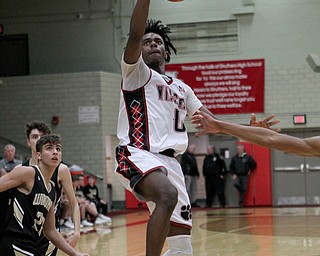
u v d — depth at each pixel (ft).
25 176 19.17
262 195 76.02
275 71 74.84
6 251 19.19
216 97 76.18
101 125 72.54
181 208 17.76
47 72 78.33
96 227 55.83
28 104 74.23
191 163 75.46
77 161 73.20
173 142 16.98
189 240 18.10
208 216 64.39
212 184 75.97
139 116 16.83
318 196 75.41
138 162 15.89
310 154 10.19
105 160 73.20
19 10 79.00
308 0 73.82
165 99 17.15
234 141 77.00
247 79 75.36
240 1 75.15
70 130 73.36
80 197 57.47
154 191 14.99
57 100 73.61
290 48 74.49
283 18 74.49
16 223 19.17
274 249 38.06
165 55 18.94
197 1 76.13
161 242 14.44
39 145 19.54
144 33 17.44
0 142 74.43
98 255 36.96
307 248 38.11
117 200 76.38
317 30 73.77
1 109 74.90
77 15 77.61
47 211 19.60
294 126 74.54
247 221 57.82
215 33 76.02
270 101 75.15
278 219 58.95
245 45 75.41
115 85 74.95
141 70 16.92
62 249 19.76
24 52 79.05
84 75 73.05
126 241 44.34
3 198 19.39
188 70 76.48
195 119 12.96
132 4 76.64
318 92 73.77
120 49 76.79
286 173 75.87
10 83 74.79
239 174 75.15
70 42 77.97
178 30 76.64
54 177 20.04
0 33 79.25
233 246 39.93
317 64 73.26
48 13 78.33
